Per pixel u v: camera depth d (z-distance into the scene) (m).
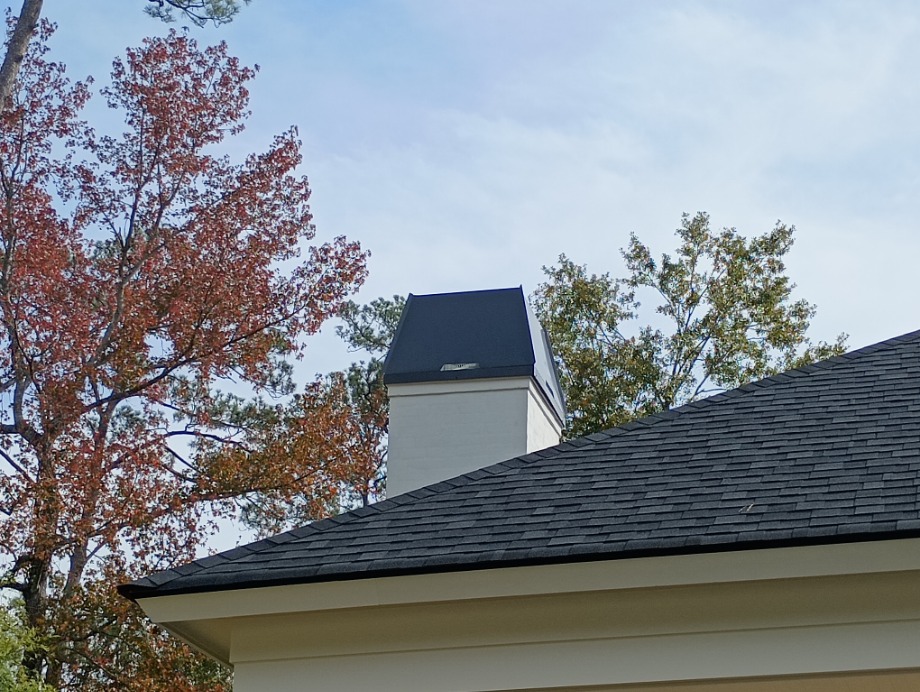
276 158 25.48
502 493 7.14
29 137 24.28
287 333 24.89
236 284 24.00
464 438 11.12
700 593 6.03
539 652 6.22
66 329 22.25
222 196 25.48
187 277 23.75
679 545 5.83
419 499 7.29
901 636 5.75
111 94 25.27
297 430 23.86
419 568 6.14
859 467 6.54
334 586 6.33
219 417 27.59
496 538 6.39
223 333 23.83
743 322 32.97
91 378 22.66
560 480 7.20
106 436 24.03
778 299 33.25
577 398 31.80
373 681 6.39
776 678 5.90
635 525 6.24
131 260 24.94
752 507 6.20
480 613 6.34
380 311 38.75
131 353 23.00
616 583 5.98
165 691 20.09
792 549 5.73
